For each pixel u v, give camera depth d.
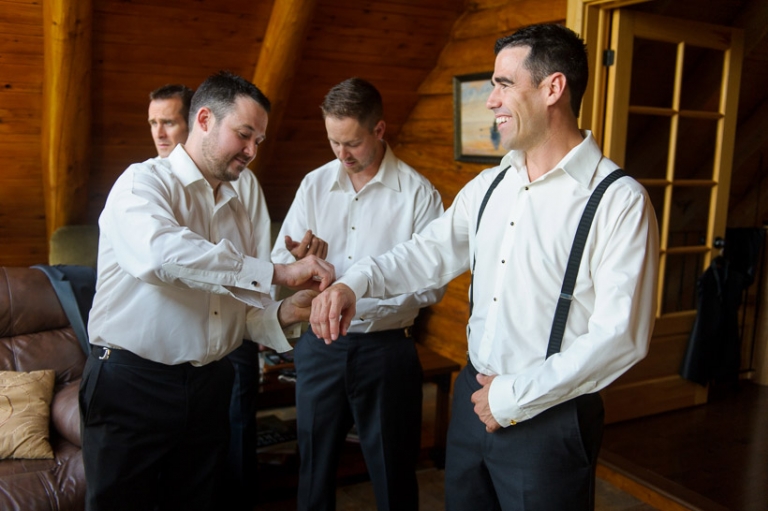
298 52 3.46
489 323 1.61
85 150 3.52
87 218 4.07
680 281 3.73
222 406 1.86
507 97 1.50
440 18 3.88
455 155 4.00
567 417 1.49
